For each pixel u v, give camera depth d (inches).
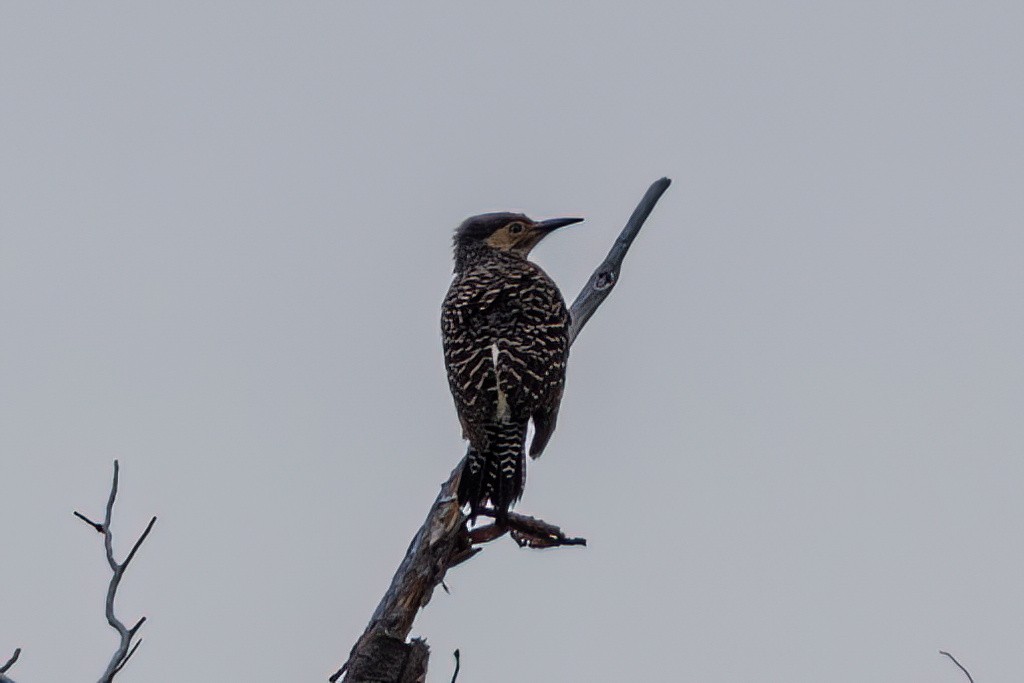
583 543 468.1
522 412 498.0
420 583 447.5
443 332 527.8
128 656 308.3
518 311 515.5
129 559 319.9
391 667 406.6
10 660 326.0
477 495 477.4
